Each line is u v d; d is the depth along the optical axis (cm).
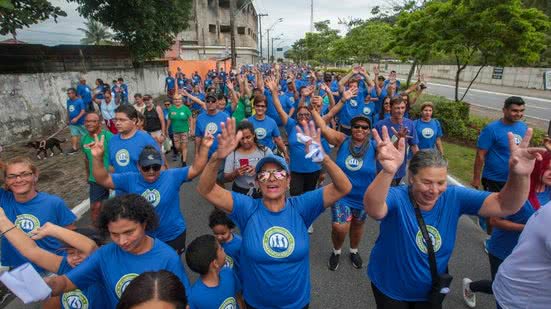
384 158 214
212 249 253
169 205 341
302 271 252
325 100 1152
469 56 1153
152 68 2527
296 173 527
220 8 6141
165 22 2084
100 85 1489
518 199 218
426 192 223
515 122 460
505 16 1002
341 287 405
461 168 830
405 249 240
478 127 1155
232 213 260
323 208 261
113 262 220
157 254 226
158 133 875
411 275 242
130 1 1786
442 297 237
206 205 643
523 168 210
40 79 1344
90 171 500
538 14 1037
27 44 1327
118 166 445
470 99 2538
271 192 245
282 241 243
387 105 799
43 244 310
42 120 1341
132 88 2180
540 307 209
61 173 862
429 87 3475
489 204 232
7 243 313
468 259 459
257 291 250
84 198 694
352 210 427
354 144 417
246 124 437
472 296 360
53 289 203
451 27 1098
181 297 143
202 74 3734
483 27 1019
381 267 260
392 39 1545
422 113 627
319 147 241
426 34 1188
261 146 453
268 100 849
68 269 243
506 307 223
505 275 223
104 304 251
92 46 1800
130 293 136
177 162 945
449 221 240
